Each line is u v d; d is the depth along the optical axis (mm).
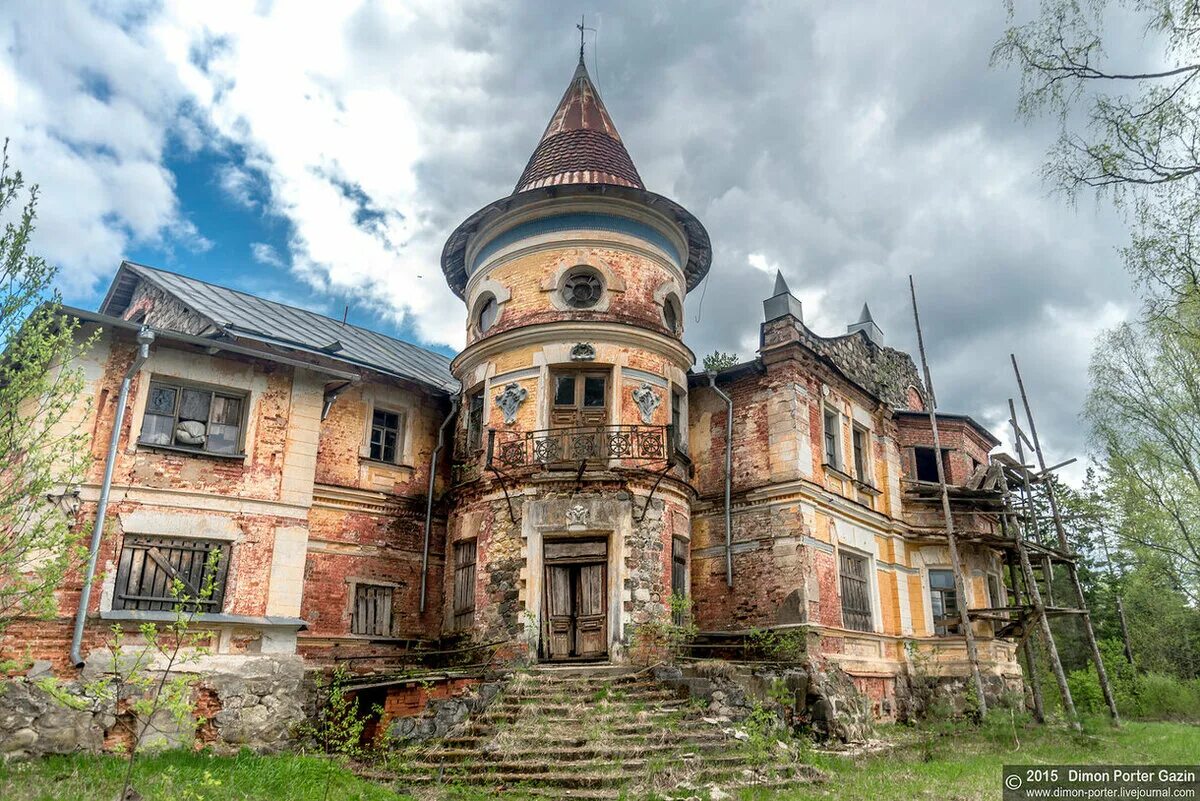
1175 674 35719
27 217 10266
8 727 11789
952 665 22516
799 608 18547
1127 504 21125
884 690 20938
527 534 17188
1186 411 18062
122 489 14078
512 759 11797
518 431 18062
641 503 17516
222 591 14625
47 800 8797
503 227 20031
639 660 16453
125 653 12906
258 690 14109
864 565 22078
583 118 22094
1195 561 19953
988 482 24000
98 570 13508
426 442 20750
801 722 16297
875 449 23906
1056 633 40125
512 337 18703
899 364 27031
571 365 18391
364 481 19188
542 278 19156
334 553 18219
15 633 12523
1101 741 18562
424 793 10992
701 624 20141
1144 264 9398
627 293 19078
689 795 10492
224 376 15617
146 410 14797
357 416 19453
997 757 15133
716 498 20734
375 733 14812
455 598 18641
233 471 15266
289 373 16438
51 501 13258
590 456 17438
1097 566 40031
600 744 12055
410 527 19750
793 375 20266
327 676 15703
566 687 14297
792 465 19531
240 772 11234
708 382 21375
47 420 11000
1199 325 10484
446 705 13492
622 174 21000
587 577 17500
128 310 21375
